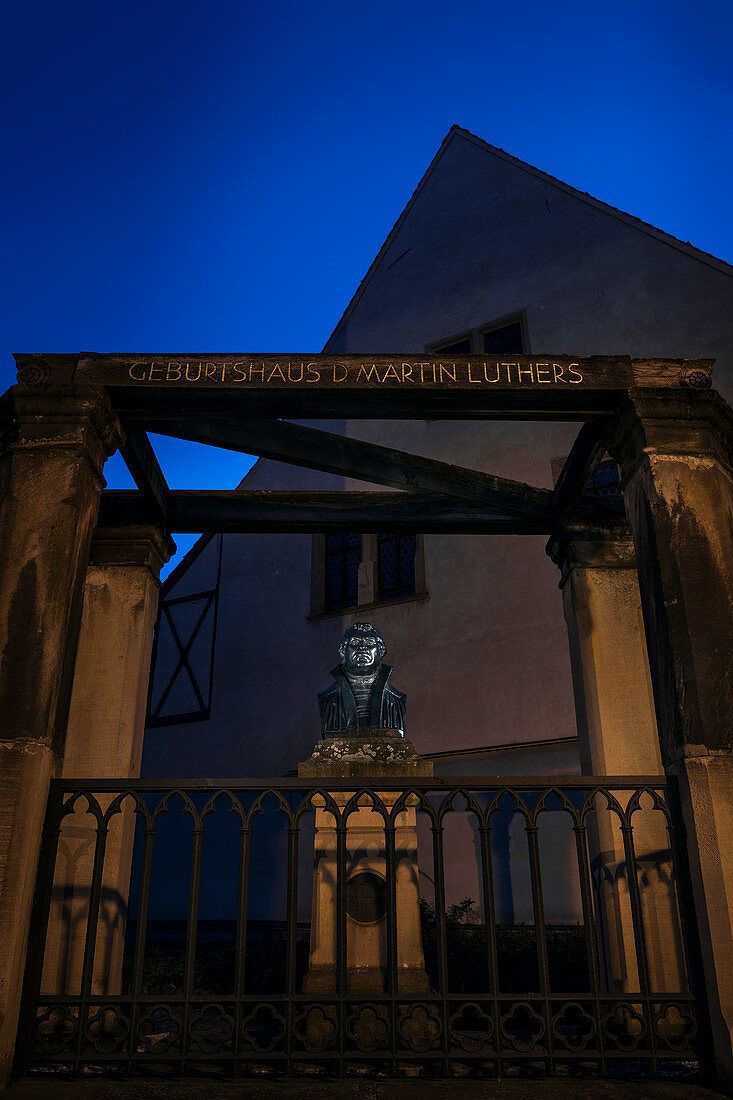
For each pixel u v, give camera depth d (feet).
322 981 14.87
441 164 43.96
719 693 10.96
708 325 33.19
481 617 34.45
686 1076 10.19
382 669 18.13
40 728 10.59
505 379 12.71
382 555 39.09
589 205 38.06
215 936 36.42
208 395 12.54
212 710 40.93
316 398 12.68
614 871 15.15
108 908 14.24
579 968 20.66
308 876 34.96
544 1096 9.41
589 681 16.65
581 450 15.33
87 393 12.27
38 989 10.12
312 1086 9.75
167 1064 10.83
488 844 10.85
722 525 11.98
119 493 17.21
